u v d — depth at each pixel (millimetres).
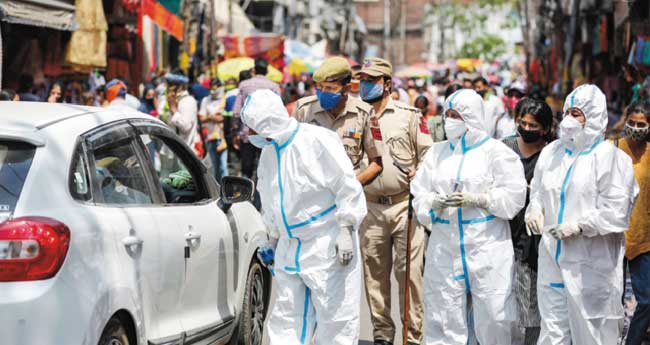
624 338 8562
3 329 5355
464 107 7332
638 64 18484
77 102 19016
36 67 17453
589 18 29453
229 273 8008
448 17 98625
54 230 5516
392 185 8531
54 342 5445
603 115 7035
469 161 7371
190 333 7051
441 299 7465
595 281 7090
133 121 7094
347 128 8180
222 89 19781
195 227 7355
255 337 8695
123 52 21281
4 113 6258
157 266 6594
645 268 8195
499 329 7379
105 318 5805
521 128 7918
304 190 6762
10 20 14812
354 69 15500
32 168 5730
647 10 20781
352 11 83562
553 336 7250
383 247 8664
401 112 8695
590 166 7027
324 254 6828
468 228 7336
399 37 114625
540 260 7332
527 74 64938
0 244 5414
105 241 5961
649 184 8195
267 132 6746
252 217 8781
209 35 30781
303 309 6938
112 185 6426
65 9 16359
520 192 7277
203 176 8109
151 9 21453
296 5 67250
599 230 6949
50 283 5461
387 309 8750
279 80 24828
